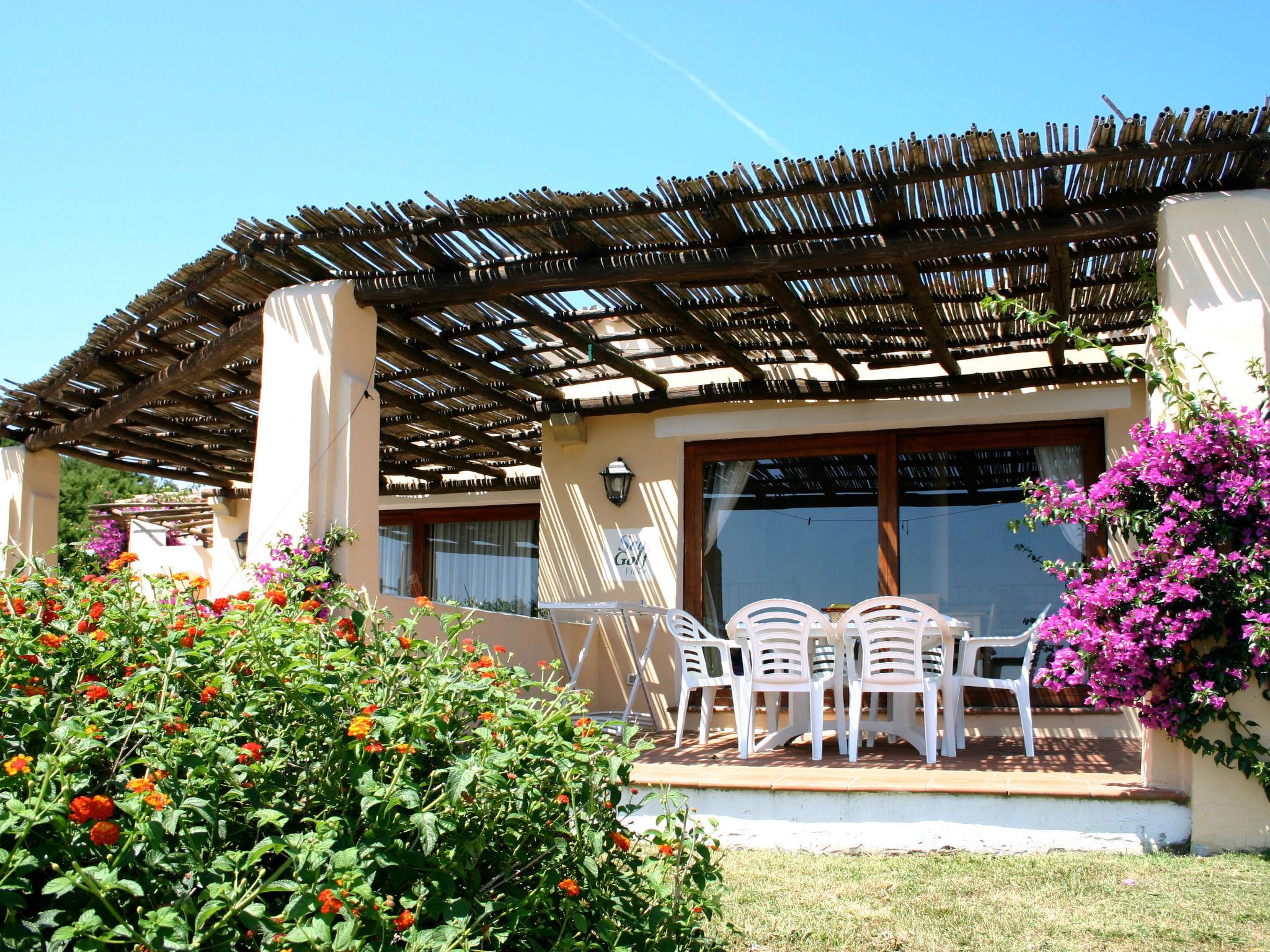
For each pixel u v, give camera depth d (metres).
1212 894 3.77
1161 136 4.33
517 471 10.37
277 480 5.61
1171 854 4.33
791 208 4.92
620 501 8.16
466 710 2.67
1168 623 4.27
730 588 7.98
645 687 7.52
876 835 4.61
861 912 3.75
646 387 8.12
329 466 5.59
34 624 2.59
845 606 7.00
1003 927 3.56
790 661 5.81
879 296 5.96
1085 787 4.57
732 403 7.95
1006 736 6.96
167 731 2.31
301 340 5.69
